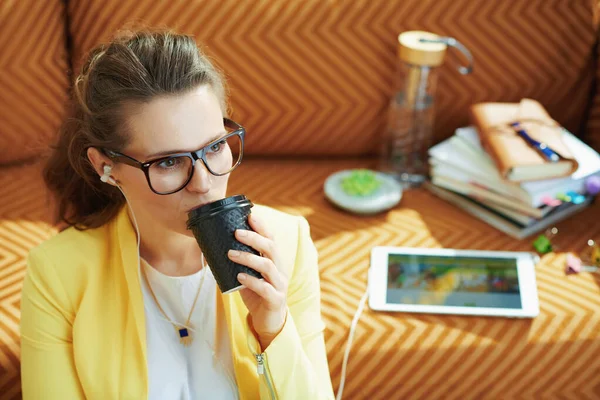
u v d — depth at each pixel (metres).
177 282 1.33
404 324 1.65
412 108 2.04
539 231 1.92
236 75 2.04
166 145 1.13
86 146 1.21
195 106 1.13
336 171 2.15
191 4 1.98
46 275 1.29
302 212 1.96
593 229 1.94
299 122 2.12
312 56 2.04
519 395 1.68
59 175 1.35
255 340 1.24
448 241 1.88
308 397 1.26
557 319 1.66
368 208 1.93
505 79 2.14
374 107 2.13
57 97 2.05
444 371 1.65
